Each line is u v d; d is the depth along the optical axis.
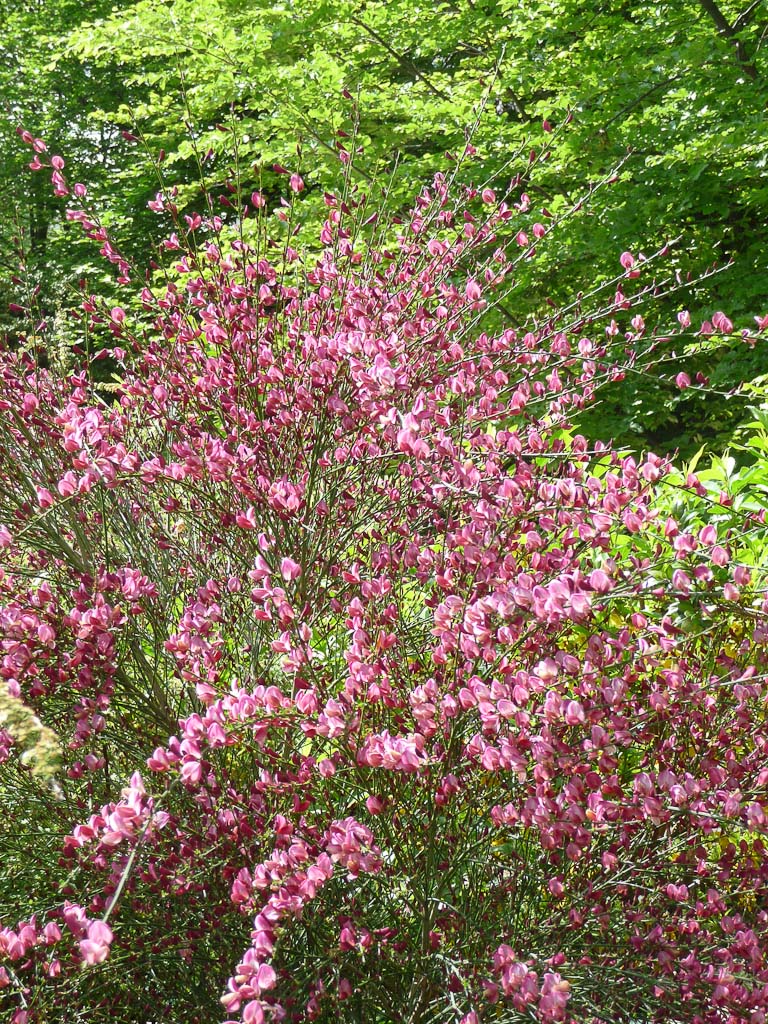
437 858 1.89
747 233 7.25
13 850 2.03
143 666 2.28
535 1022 1.57
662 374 7.24
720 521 2.61
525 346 2.68
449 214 3.13
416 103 7.11
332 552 2.47
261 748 1.79
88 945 1.31
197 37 7.07
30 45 16.12
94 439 2.13
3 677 1.88
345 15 7.27
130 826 1.47
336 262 2.91
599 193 6.89
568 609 1.62
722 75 6.70
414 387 2.50
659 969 1.78
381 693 1.77
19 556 2.62
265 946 1.44
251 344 2.62
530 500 1.97
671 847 1.84
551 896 1.95
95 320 2.94
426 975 1.77
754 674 2.02
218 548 2.61
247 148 6.23
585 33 7.31
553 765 1.61
